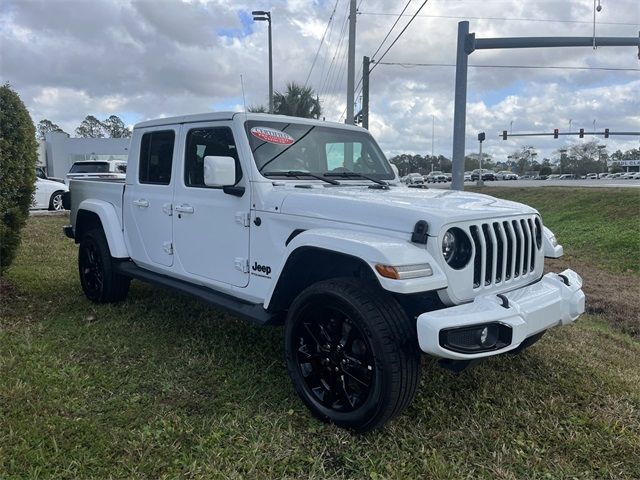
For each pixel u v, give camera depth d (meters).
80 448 2.71
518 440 2.94
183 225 4.23
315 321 3.13
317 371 3.17
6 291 5.64
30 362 3.72
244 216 3.65
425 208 2.93
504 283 3.18
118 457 2.66
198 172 4.12
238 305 3.69
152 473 2.55
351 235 2.91
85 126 89.75
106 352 4.01
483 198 3.62
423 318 2.60
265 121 3.94
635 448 2.91
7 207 5.57
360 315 2.76
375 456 2.74
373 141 4.80
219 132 3.94
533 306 2.97
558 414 3.26
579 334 5.01
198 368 3.74
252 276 3.63
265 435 2.89
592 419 3.21
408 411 3.20
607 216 14.57
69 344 4.14
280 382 3.57
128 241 5.02
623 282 8.13
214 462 2.64
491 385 3.60
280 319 3.44
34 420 2.92
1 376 3.46
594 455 2.84
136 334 4.43
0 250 5.71
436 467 2.64
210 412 3.14
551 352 4.31
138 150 4.81
